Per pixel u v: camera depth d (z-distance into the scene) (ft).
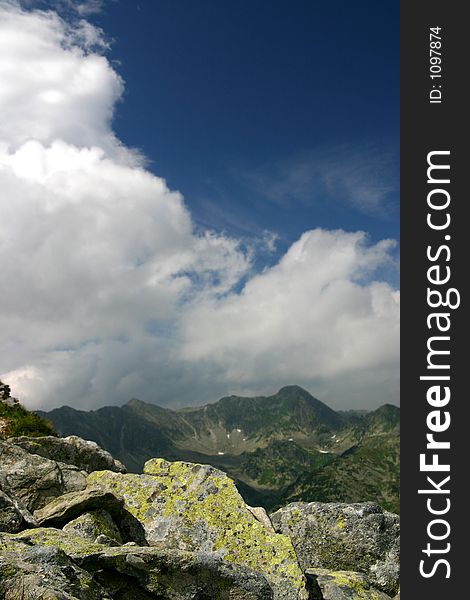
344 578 67.46
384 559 74.28
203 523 64.54
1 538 44.55
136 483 69.41
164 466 72.08
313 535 77.51
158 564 47.83
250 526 64.08
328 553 75.82
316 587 64.49
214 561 49.49
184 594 47.78
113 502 60.90
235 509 66.03
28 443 72.90
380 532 75.66
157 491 68.33
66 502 58.65
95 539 54.85
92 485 68.59
